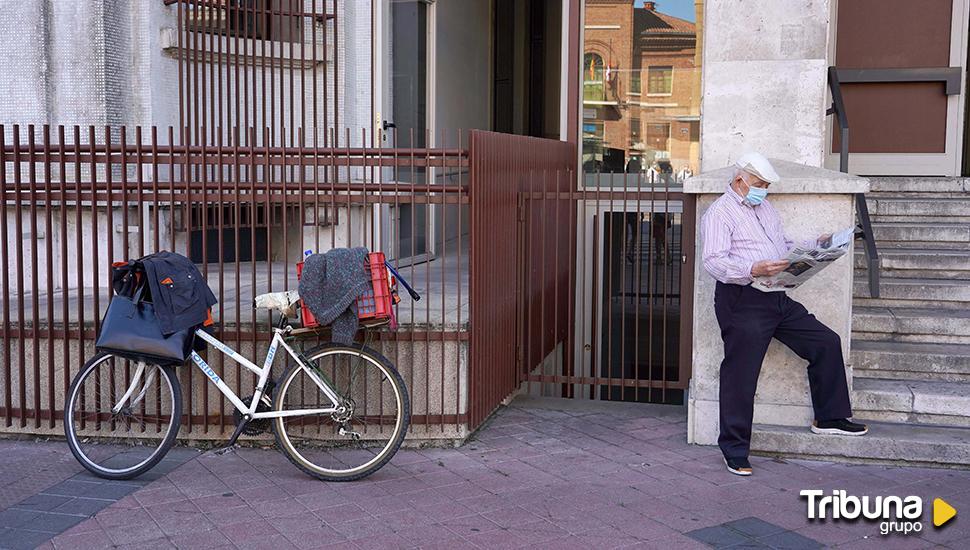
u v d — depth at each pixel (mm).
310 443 5895
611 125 9172
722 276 5320
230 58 8242
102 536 4516
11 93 7613
